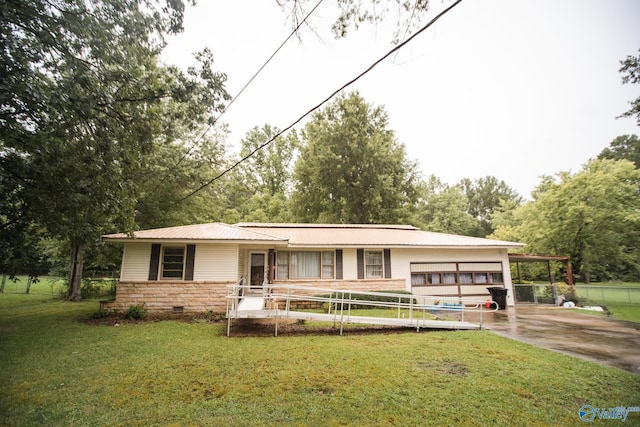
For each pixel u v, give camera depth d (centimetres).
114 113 923
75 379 538
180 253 1246
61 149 810
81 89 723
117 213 995
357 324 1035
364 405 441
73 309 1338
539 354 676
